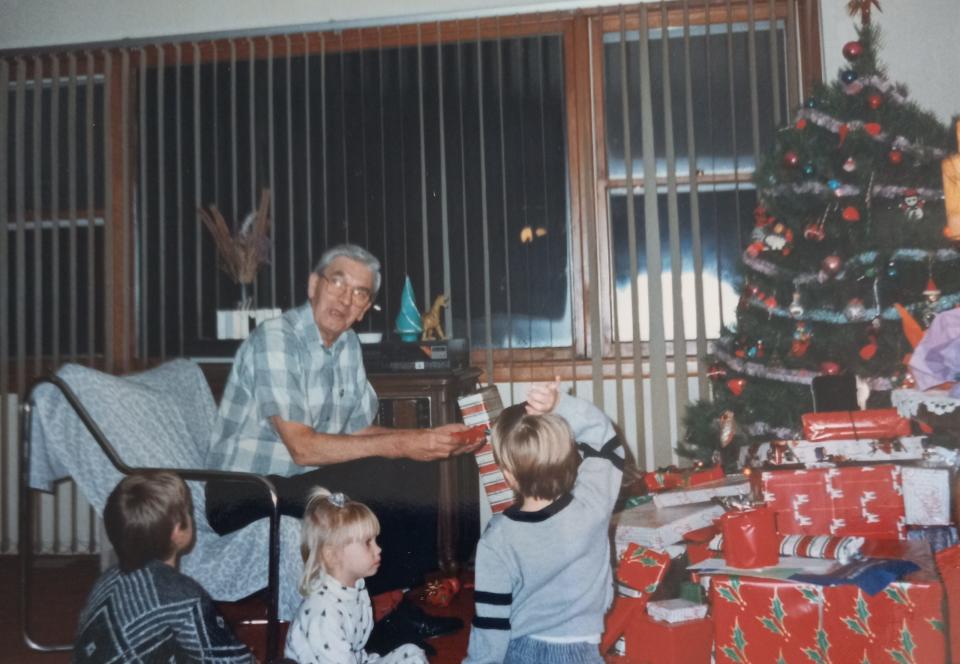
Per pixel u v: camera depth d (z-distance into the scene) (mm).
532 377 3404
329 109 3564
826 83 3178
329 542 1860
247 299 3551
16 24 3771
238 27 3660
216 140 3637
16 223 3699
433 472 2492
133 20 3721
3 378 3654
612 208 3455
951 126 2699
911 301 2619
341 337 2514
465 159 3475
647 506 2301
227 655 1678
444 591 2703
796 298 2664
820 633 1783
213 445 2342
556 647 1649
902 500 2074
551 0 3455
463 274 3459
